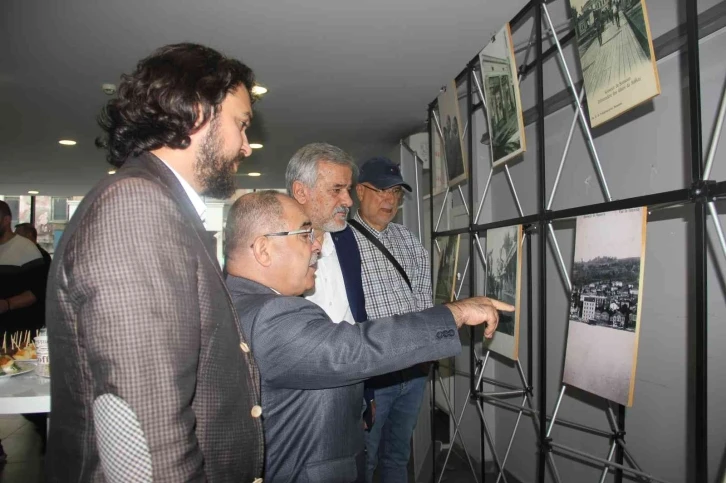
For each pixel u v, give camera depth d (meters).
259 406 0.76
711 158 0.97
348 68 2.59
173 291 0.58
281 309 0.92
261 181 6.45
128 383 0.54
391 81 2.78
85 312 0.55
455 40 2.25
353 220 2.06
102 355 0.54
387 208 2.02
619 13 1.07
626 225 1.15
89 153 4.62
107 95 2.99
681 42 1.38
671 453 1.51
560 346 2.08
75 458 0.58
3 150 4.49
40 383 1.55
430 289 2.16
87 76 2.68
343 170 1.63
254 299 0.95
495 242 1.85
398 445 1.94
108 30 2.14
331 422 0.99
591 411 1.88
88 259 0.56
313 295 1.61
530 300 1.87
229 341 0.70
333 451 0.98
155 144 0.72
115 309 0.54
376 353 0.86
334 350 0.86
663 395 1.54
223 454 0.67
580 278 1.31
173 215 0.62
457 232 2.22
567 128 2.04
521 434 2.45
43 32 2.15
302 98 3.07
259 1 1.91
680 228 1.47
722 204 1.29
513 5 1.93
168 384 0.56
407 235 2.15
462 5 1.93
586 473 1.92
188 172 0.76
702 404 0.92
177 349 0.57
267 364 0.89
